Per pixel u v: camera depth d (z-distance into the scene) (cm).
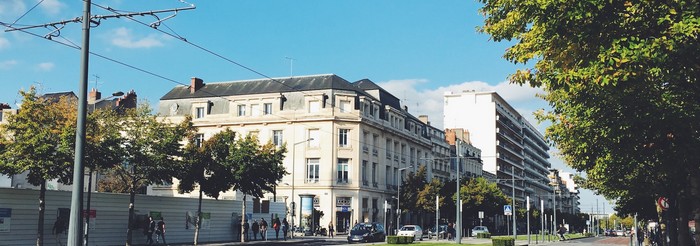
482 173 11194
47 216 3000
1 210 2773
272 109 6700
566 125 1689
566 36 999
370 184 6856
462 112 12175
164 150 3188
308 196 6075
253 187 3916
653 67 940
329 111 6531
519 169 14100
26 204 2902
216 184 3684
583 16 936
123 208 3447
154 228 3459
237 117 6781
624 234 12900
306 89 6694
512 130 13475
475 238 6084
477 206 7475
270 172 3934
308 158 6562
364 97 6781
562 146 2098
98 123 2947
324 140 6512
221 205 4319
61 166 2598
